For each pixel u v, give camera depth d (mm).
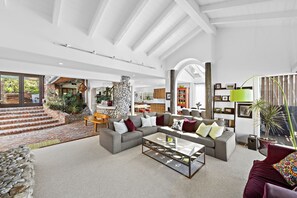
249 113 4035
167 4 3410
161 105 10156
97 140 4250
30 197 1700
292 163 1683
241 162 2863
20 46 2523
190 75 8180
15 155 2416
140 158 3039
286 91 4035
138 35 4234
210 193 1976
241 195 1935
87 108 8891
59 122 6590
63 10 2910
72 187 2092
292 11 2963
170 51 5371
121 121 3984
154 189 2061
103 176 2373
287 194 1081
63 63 3533
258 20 3434
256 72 3930
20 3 2543
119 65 4246
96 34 3641
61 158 3021
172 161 2887
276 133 4238
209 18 3980
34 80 7852
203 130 3477
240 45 4188
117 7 3172
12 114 6293
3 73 6789
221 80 4547
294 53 3406
